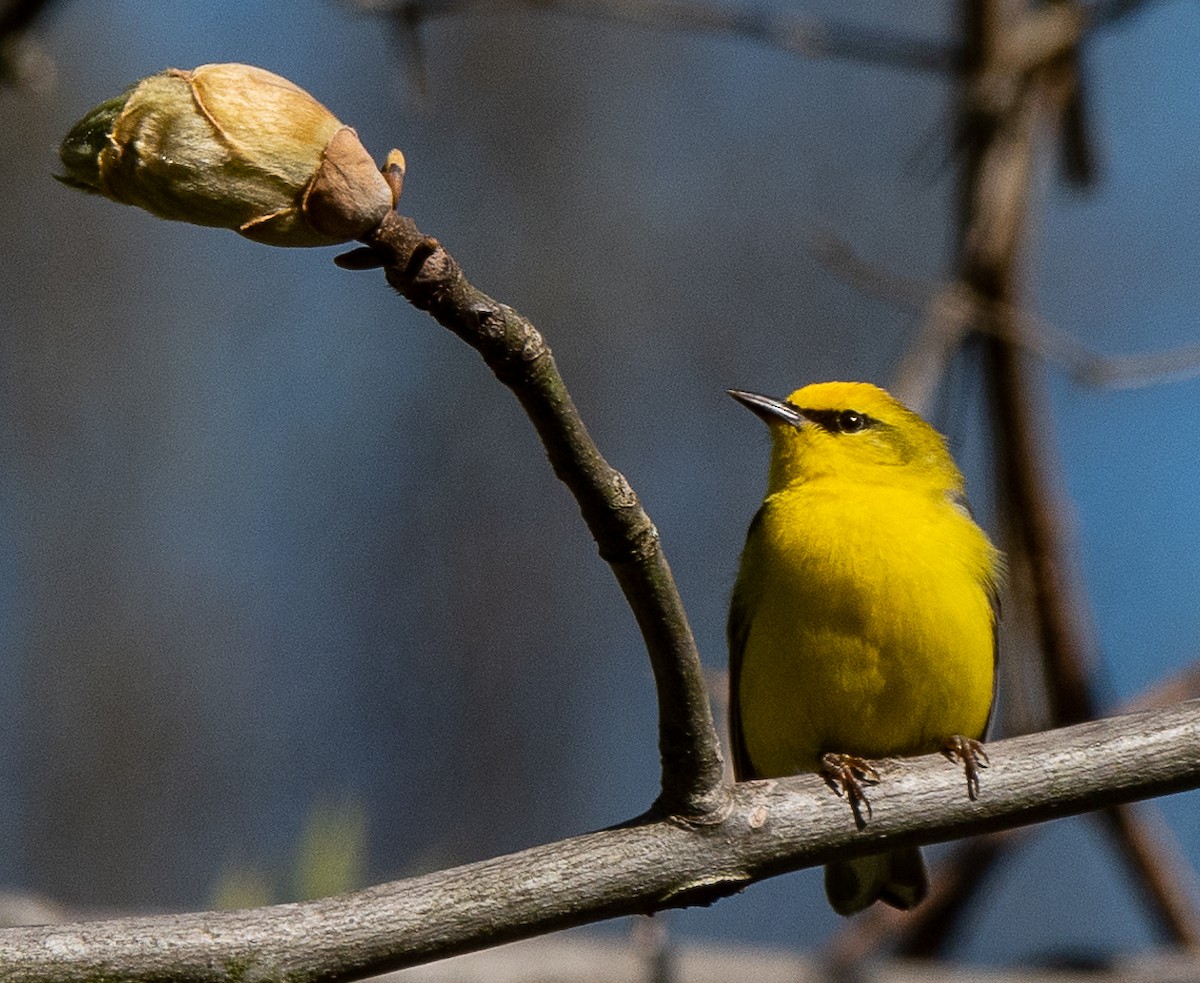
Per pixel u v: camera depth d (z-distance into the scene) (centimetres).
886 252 1703
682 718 450
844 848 473
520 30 1772
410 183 1727
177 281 1764
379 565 1670
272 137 352
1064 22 893
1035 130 897
